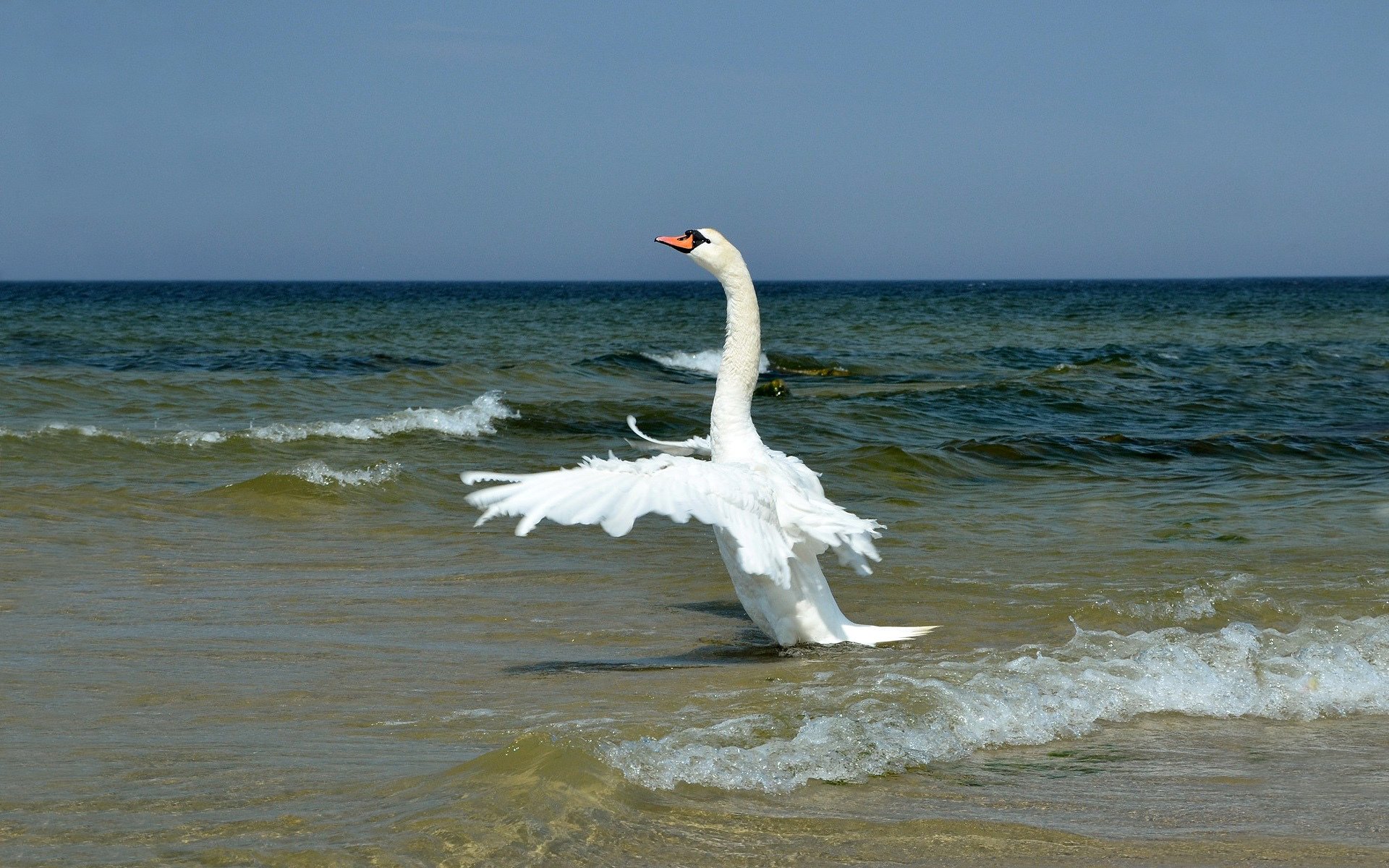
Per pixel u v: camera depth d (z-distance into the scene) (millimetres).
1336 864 3750
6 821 3818
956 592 7805
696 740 4633
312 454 13484
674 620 7145
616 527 4949
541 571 8398
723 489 5449
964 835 3889
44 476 11367
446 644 6484
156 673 5746
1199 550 9242
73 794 4074
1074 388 23109
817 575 6422
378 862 3504
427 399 19641
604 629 6887
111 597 7301
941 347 40500
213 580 7863
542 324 50875
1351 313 68375
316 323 47688
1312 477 13656
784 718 4922
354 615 7074
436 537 9523
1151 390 23844
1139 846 3850
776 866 3615
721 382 6520
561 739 4375
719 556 9023
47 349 28391
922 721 4961
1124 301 94188
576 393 21984
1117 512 11094
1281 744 4984
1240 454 15477
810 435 16500
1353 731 5203
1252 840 3924
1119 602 7488
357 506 10578
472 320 53062
